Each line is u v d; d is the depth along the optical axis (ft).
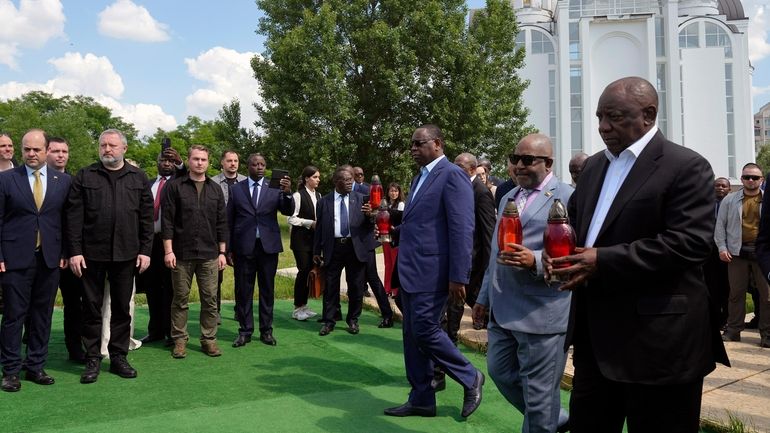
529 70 137.49
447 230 13.46
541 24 138.10
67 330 18.54
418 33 76.89
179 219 18.94
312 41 74.43
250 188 21.11
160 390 15.65
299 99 76.38
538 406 10.48
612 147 8.00
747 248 20.63
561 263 7.55
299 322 25.26
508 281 10.85
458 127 76.43
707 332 7.53
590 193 8.39
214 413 13.87
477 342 20.12
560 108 134.51
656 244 7.17
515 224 9.24
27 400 14.71
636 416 7.73
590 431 8.48
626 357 7.48
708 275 23.54
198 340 21.86
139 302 29.30
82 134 205.16
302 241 25.48
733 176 136.67
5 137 19.76
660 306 7.38
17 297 15.64
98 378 16.72
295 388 15.97
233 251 21.09
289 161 77.66
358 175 30.45
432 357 13.52
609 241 7.73
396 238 17.61
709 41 137.08
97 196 16.61
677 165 7.42
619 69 134.62
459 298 13.21
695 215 7.20
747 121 136.26
